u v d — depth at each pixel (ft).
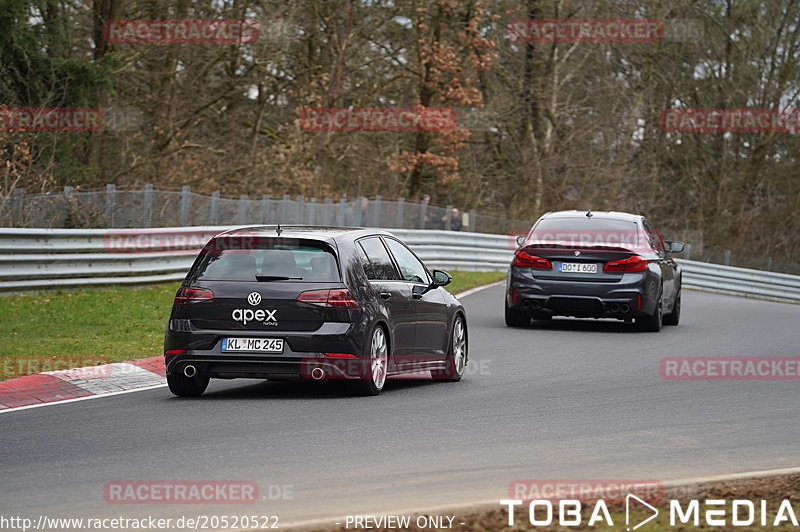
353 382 132.46
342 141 538.47
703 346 196.13
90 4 412.57
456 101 533.96
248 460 95.55
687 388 145.38
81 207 258.16
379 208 386.93
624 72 631.56
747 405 131.95
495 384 147.23
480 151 623.36
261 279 129.49
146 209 273.54
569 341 199.52
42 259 229.86
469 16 538.88
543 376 155.12
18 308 208.33
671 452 101.50
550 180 604.49
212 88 471.21
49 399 129.80
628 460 97.35
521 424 115.34
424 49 518.78
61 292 234.17
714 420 120.57
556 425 115.14
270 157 480.64
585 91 632.38
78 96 354.33
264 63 447.01
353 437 106.83
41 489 84.43
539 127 608.60
